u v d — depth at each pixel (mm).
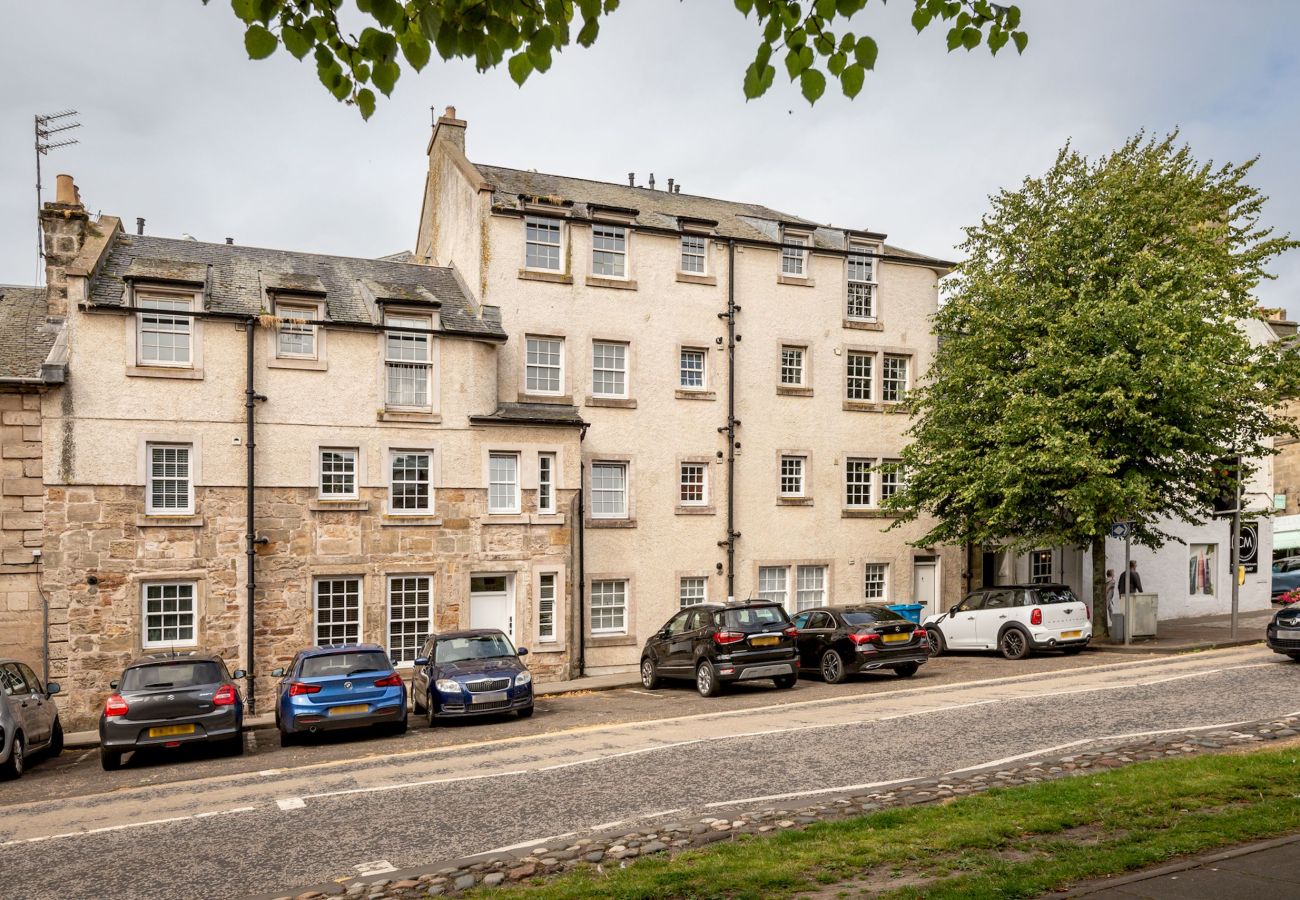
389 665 17062
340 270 25156
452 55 5406
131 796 12031
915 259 29906
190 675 15531
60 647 19938
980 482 23938
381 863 8352
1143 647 22781
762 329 27734
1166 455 23328
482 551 23359
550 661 23750
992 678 18719
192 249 24172
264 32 5434
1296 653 18500
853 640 19891
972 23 6160
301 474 21984
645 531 25875
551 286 25266
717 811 9297
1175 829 7211
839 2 5520
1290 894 5684
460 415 23359
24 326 21875
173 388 21062
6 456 19859
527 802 10258
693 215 28703
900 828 7844
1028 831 7539
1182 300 22625
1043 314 24203
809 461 28125
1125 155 25688
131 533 20547
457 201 26812
